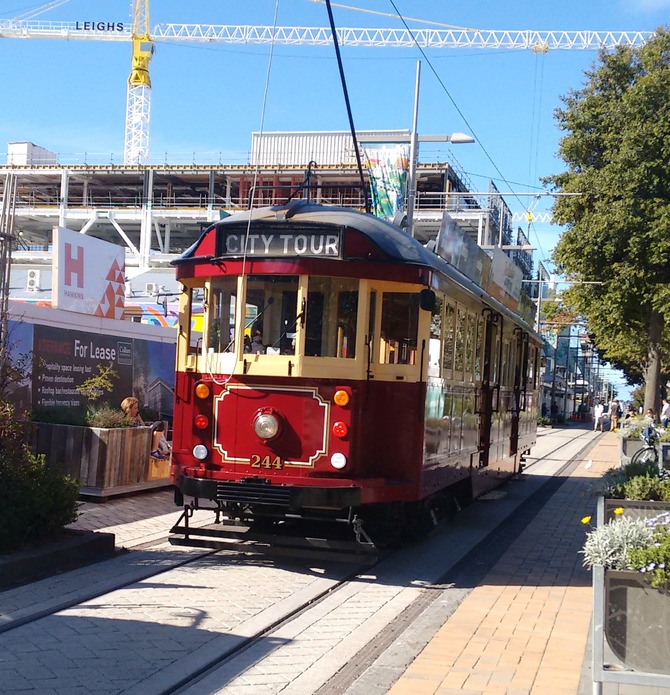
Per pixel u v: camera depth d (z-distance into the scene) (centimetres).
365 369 877
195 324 934
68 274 1509
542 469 2355
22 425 873
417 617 737
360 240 877
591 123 2575
